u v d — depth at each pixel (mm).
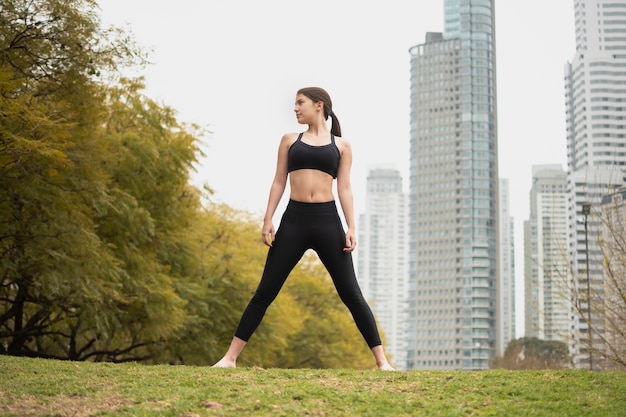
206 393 5812
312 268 38812
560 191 120938
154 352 22984
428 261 159500
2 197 15523
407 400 5621
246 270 24609
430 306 157000
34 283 16500
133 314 19797
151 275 19453
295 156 7363
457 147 162375
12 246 15938
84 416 5332
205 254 24359
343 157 7492
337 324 35562
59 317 19656
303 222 7316
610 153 88062
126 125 20906
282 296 27547
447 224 159500
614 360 15039
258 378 6434
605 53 89750
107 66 16938
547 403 5605
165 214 20875
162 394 5832
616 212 16094
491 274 156125
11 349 18750
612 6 106125
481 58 167125
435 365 153375
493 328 154625
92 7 16156
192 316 21359
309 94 7461
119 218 18609
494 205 160625
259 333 24312
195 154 20984
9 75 13547
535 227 121875
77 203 16344
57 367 7348
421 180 164375
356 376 6629
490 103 165125
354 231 7375
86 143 16484
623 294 14781
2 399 5844
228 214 32562
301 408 5371
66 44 15859
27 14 15398
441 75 168000
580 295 15734
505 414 5293
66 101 16031
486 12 169750
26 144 13320
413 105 169875
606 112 89312
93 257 16578
